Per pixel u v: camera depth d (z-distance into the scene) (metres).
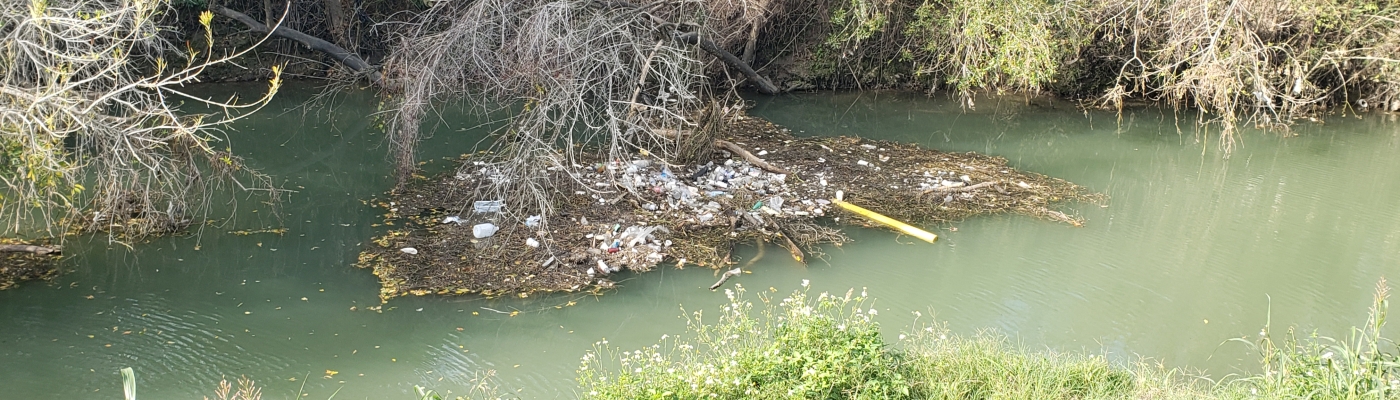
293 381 5.91
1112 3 15.42
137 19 6.23
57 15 6.79
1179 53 14.73
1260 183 11.52
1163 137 14.33
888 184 10.62
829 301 5.68
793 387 4.84
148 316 6.76
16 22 6.65
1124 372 5.79
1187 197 10.72
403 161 9.84
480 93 10.96
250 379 5.92
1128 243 8.93
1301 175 12.01
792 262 8.08
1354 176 12.03
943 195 10.20
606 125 9.84
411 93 9.50
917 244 8.68
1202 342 6.81
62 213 8.52
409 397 5.78
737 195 9.80
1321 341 6.84
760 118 14.73
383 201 9.52
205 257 7.91
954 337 6.61
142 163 7.60
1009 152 12.80
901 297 7.46
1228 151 13.30
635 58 10.22
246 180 10.34
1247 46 13.80
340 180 10.44
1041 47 14.70
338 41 16.44
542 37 9.12
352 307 6.99
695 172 10.49
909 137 13.66
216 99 15.17
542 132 9.11
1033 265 8.26
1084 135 14.34
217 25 16.48
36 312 6.75
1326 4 15.33
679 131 10.48
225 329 6.59
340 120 14.03
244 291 7.23
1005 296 7.55
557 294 7.29
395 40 14.51
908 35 17.38
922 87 18.53
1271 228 9.58
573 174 9.41
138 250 7.98
